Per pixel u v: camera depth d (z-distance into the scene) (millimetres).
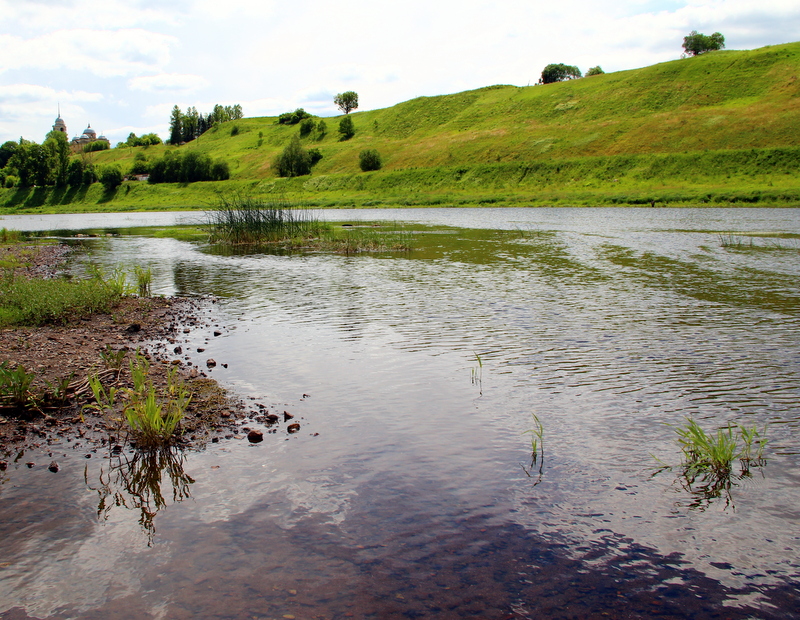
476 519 5047
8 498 5418
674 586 4195
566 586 4188
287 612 3887
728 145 70312
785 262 20422
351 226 41500
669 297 14695
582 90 112938
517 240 30016
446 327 11906
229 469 5965
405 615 3861
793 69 86875
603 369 9047
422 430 6891
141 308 14047
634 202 58125
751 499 5352
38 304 12555
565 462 6074
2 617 3832
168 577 4285
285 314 13391
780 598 4074
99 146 192125
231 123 178875
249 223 33375
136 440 6617
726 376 8617
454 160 93000
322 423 7113
